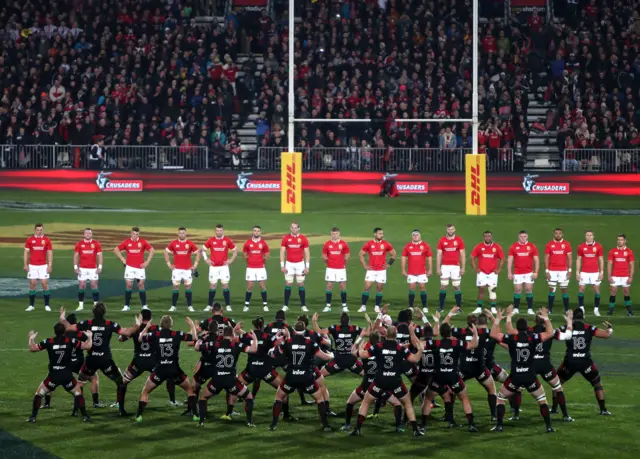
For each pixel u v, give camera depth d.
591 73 94.25
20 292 56.53
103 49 95.56
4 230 73.44
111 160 88.62
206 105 91.38
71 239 70.38
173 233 71.88
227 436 30.95
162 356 32.12
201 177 87.56
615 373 40.06
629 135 87.94
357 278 61.19
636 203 83.81
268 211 80.88
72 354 32.38
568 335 32.72
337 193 87.44
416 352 31.55
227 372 31.80
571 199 85.06
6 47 96.12
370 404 31.45
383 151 88.06
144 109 91.44
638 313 52.66
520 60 96.31
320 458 28.73
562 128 88.75
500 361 42.50
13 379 38.31
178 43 95.81
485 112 90.25
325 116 91.69
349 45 96.00
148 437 30.77
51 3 100.69
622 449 29.62
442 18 98.44
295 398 36.38
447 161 87.31
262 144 89.25
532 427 32.09
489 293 53.47
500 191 86.44
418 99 90.00
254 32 100.94
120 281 60.53
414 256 52.62
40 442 30.19
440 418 33.38
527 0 106.62
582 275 52.16
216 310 34.56
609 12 99.00
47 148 88.44
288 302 54.00
